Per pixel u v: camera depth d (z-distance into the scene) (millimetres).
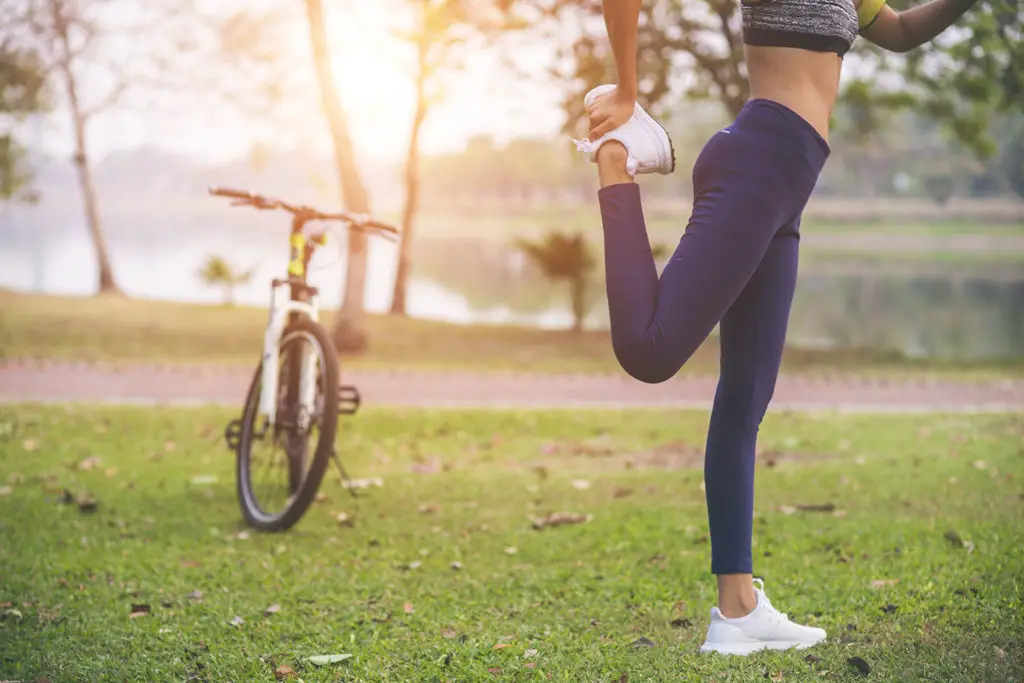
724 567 3105
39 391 10430
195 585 4008
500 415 9023
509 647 3223
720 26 16297
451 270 44844
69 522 5039
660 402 10531
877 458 7004
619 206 2766
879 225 91500
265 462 5395
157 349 16391
